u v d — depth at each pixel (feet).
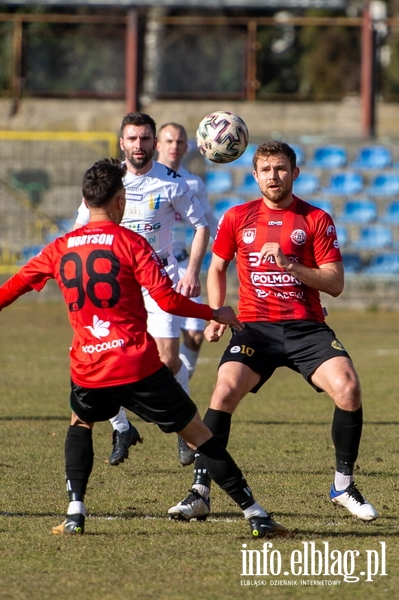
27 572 44.55
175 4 220.23
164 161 88.38
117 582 43.16
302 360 54.29
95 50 239.09
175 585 42.83
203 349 157.28
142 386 47.55
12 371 125.80
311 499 59.93
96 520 54.29
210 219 90.12
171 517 53.57
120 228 48.06
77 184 225.76
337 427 52.85
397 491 61.98
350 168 224.33
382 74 257.96
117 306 47.29
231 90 235.20
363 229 223.30
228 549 48.47
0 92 259.60
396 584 43.37
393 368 130.00
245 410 99.40
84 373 47.88
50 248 48.88
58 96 234.79
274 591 42.24
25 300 222.07
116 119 249.75
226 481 49.24
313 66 292.40
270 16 295.07
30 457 72.95
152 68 237.04
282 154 54.85
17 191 225.76
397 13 354.54
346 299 219.20
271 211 55.88
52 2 221.25
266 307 55.16
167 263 71.26
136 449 77.77
